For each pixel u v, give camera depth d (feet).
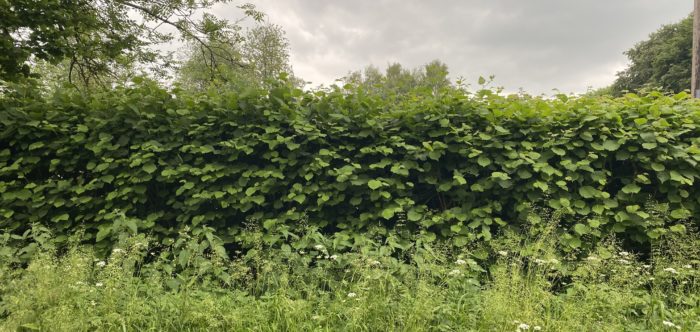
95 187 12.75
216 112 13.35
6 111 13.20
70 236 11.93
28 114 13.39
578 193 12.14
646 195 11.97
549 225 11.03
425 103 12.84
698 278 10.50
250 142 12.67
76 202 12.67
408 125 12.93
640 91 13.33
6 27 20.02
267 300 10.09
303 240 11.60
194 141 12.94
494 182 12.21
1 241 10.77
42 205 12.84
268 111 12.69
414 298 9.10
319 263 10.82
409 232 12.02
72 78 31.30
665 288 10.88
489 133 12.64
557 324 8.39
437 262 10.75
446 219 12.05
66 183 12.85
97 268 9.94
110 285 8.53
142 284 9.97
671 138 11.71
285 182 12.60
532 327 8.21
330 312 9.16
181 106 13.51
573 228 11.71
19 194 12.76
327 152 12.37
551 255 10.05
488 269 11.76
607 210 11.75
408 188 12.83
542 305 9.16
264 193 12.78
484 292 9.58
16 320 7.77
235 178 13.01
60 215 12.80
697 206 11.86
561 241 11.42
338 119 13.10
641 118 11.76
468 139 12.10
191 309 8.91
